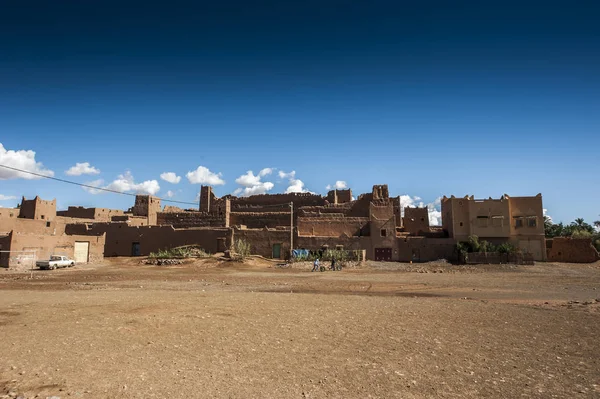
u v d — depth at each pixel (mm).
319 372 8562
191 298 19203
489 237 51719
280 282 29094
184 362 9094
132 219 65188
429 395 7359
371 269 41969
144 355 9562
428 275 35250
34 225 54438
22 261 40969
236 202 73500
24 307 16203
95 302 17656
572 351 10398
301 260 47312
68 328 12242
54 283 27812
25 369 8398
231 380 7980
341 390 7547
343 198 69812
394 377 8297
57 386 7465
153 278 32188
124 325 12719
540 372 8703
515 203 52094
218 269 42062
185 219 63906
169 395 7141
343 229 55250
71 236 47281
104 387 7449
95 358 9242
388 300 19375
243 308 16250
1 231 50281
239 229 54344
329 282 29156
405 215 64500
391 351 10227
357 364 9141
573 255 50094
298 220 55594
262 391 7426
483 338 11680
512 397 7297
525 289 25172
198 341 10969
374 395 7324
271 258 52500
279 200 71500
